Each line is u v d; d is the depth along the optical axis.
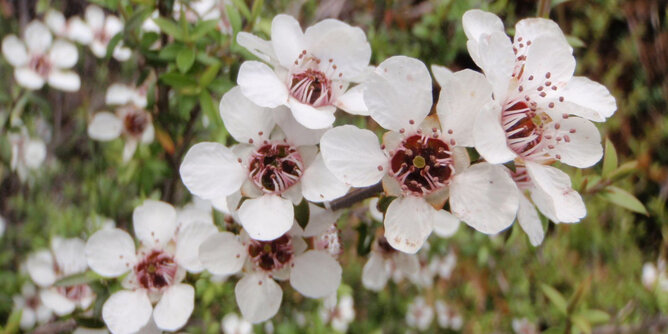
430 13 0.17
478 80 0.09
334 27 0.10
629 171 0.11
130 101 0.14
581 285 0.12
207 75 0.11
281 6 0.15
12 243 0.16
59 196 0.17
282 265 0.10
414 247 0.09
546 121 0.09
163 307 0.10
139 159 0.14
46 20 0.15
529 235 0.10
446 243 0.17
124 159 0.14
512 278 0.21
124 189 0.16
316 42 0.10
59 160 0.17
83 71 0.17
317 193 0.09
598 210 0.23
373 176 0.09
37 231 0.16
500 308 0.21
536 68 0.09
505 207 0.09
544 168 0.09
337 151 0.09
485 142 0.09
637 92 0.25
